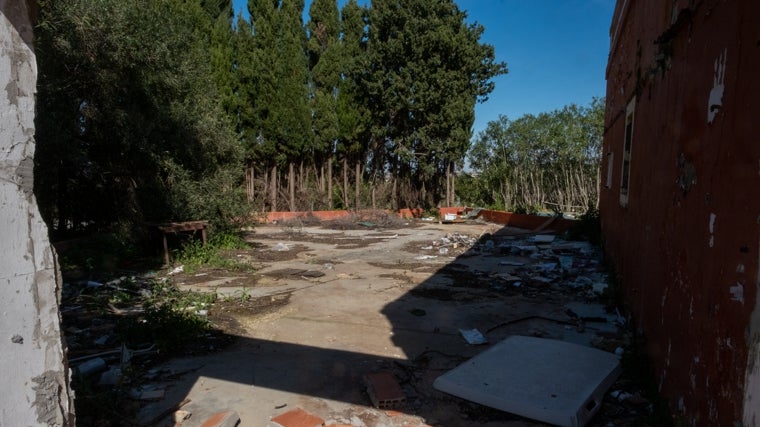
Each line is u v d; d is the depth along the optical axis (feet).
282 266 29.96
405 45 69.51
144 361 12.96
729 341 6.52
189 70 36.14
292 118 67.15
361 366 12.87
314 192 73.67
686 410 8.29
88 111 29.68
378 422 9.84
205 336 15.11
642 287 13.74
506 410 10.24
